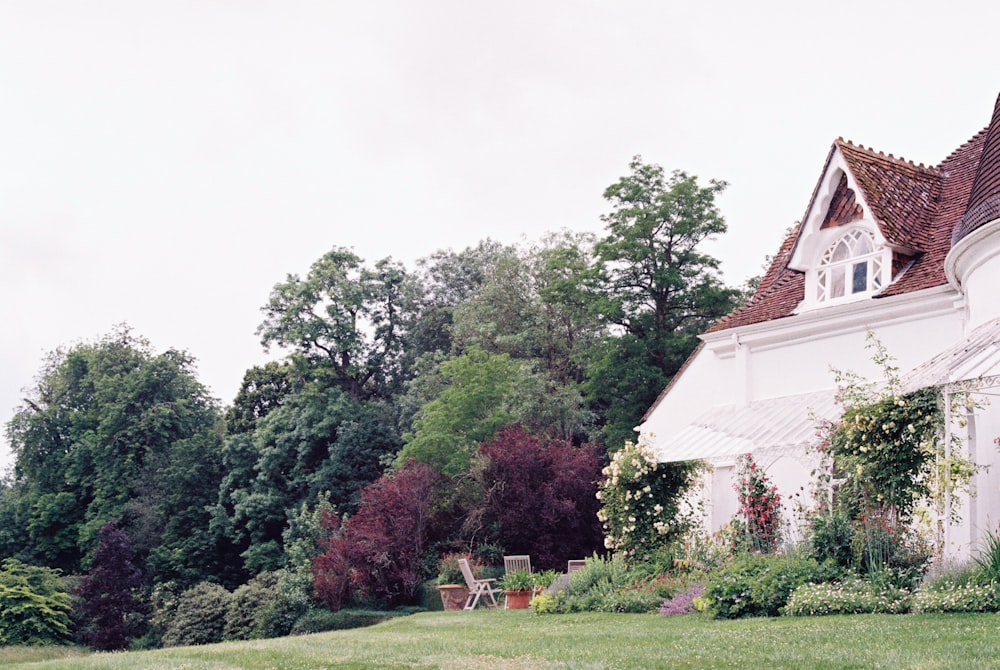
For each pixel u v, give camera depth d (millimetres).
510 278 69625
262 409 83250
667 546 26469
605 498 27688
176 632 48750
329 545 45031
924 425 19031
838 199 28312
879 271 27047
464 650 16125
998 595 15797
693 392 32062
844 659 12328
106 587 55219
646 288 53125
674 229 52312
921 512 18844
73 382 84375
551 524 41625
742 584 19422
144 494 70438
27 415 81625
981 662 11281
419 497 44594
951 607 16109
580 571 25953
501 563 42219
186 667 15562
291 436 66500
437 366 67750
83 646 52938
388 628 23781
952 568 17578
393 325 81125
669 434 32625
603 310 51281
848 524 20188
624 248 51906
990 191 21719
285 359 72750
